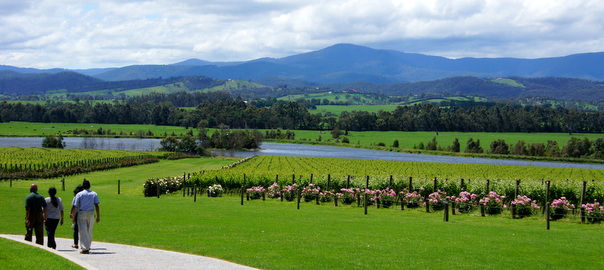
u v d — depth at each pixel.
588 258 16.98
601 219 28.75
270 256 16.27
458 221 29.06
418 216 31.83
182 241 18.88
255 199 42.97
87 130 195.50
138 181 61.00
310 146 172.88
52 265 12.77
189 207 32.72
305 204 39.69
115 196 40.78
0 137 170.62
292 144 181.25
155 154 104.75
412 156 138.00
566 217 30.31
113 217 26.17
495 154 143.88
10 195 35.47
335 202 38.84
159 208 31.38
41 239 16.66
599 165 122.00
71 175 65.88
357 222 26.03
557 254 17.52
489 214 33.25
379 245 18.56
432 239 20.25
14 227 22.20
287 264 15.23
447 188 37.91
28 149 109.31
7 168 63.53
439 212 34.56
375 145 171.38
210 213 29.17
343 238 20.11
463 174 75.56
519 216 31.62
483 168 90.31
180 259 15.70
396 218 29.38
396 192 39.00
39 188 47.28
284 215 29.00
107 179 62.22
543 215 31.45
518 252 17.73
